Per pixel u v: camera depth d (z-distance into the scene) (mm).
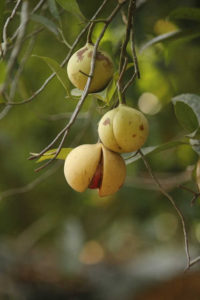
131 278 2066
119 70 964
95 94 984
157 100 1735
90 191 1964
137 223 2008
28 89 1379
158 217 2098
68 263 1879
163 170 1756
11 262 2109
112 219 2100
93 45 964
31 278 2104
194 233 1886
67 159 927
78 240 1897
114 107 967
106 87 980
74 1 1011
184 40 1354
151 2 1399
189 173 1458
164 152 1699
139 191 1756
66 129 883
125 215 2064
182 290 1992
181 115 1040
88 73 948
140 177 1720
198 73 1587
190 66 1572
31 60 1689
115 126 904
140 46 1402
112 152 919
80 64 950
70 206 2080
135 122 906
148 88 1721
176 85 1619
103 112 1035
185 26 1304
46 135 2102
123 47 965
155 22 1423
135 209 1875
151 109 1730
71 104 1900
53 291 2082
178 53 1541
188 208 1524
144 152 1051
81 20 1021
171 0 1403
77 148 926
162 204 1772
